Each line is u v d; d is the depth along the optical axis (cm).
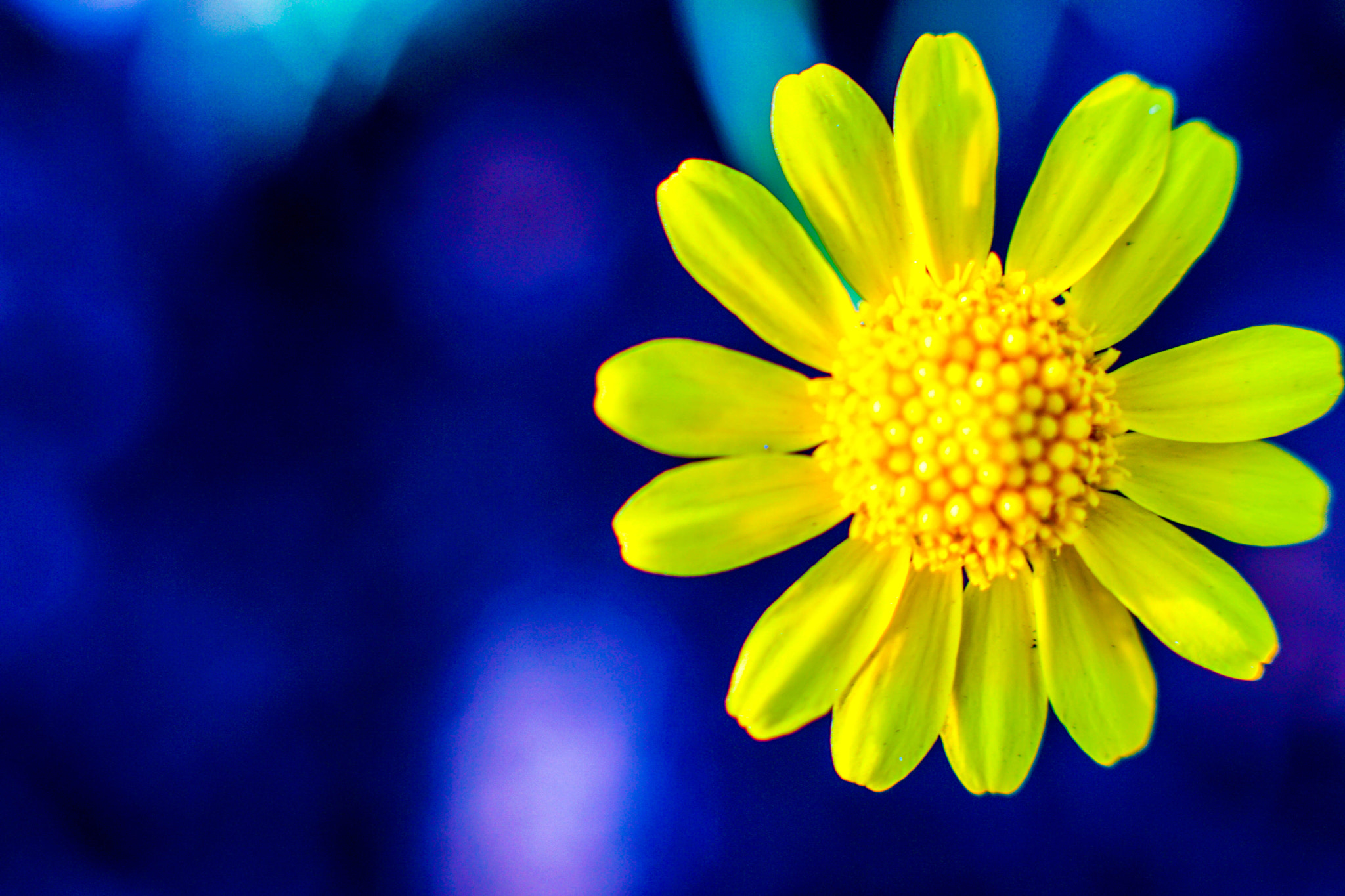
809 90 19
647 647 24
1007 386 19
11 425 25
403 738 25
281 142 23
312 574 25
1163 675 23
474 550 25
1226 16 22
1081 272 19
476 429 25
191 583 25
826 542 24
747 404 19
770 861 23
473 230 24
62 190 24
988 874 23
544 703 24
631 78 24
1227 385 19
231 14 22
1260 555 23
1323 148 22
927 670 19
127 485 25
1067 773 23
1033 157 22
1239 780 23
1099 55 22
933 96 19
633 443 25
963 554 19
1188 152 19
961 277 19
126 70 23
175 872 24
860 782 19
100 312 25
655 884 23
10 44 24
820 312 19
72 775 24
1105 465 19
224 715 25
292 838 24
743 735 23
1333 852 23
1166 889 23
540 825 23
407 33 22
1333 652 23
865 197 19
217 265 25
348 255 25
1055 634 19
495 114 24
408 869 24
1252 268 23
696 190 19
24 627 25
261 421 26
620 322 24
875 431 19
